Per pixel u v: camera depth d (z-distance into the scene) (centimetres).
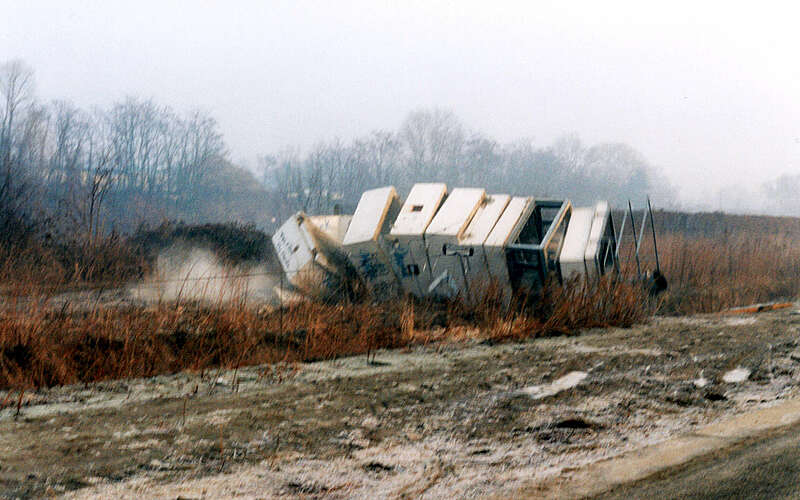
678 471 530
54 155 5950
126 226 2461
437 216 1409
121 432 642
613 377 887
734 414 705
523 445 619
